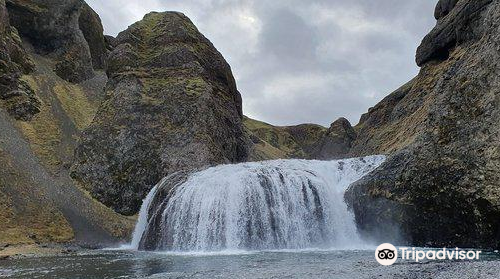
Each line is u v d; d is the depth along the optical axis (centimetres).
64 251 3825
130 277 2177
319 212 4191
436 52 6956
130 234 5022
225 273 2180
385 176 3862
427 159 3541
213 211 4234
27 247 3906
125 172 5778
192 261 2906
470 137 3288
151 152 5953
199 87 7012
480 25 5566
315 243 4109
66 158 6141
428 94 6500
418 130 5231
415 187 3547
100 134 6191
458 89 3584
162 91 6894
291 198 4256
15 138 5778
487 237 3109
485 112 3250
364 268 2125
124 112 6488
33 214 4559
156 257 3275
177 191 4575
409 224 3584
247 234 4088
